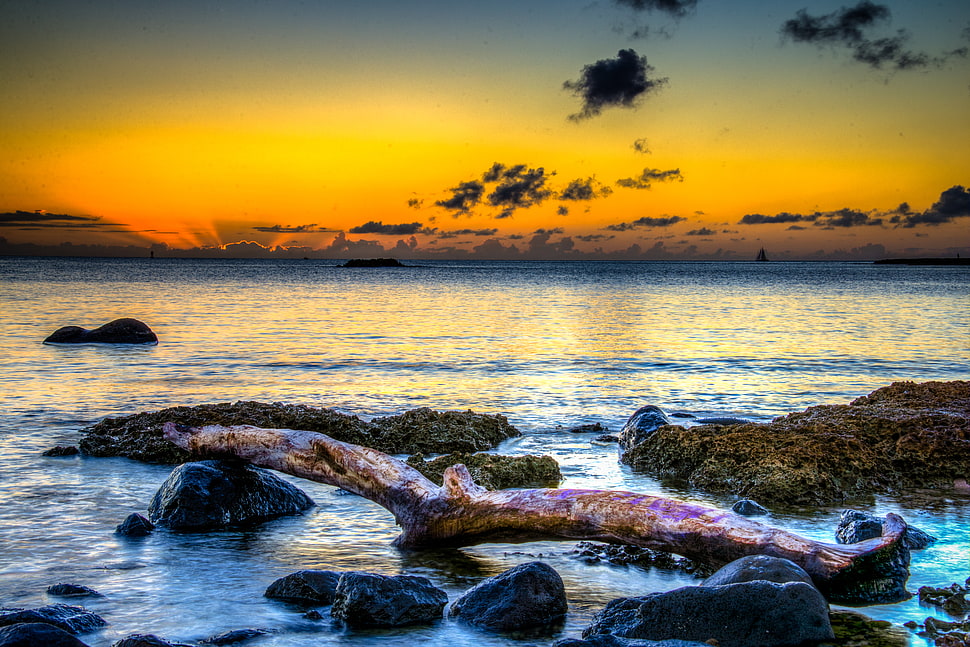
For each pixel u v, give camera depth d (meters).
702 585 7.02
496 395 21.56
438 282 127.94
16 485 11.97
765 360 29.50
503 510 8.77
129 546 9.34
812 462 12.27
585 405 20.11
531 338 37.31
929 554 8.98
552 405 20.08
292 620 7.19
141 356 29.48
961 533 9.91
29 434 15.55
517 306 63.44
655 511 8.11
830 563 7.38
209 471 10.67
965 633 6.64
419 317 50.34
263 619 7.21
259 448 10.64
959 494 12.01
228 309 56.12
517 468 12.76
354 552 9.26
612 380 24.47
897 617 7.14
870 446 13.50
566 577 8.42
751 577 6.93
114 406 19.06
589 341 36.06
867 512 10.96
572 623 7.16
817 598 6.67
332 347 33.00
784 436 13.62
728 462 12.77
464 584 8.26
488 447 15.29
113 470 12.92
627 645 6.15
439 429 15.62
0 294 70.25
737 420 16.80
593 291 95.25
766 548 7.57
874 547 7.47
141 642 6.06
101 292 76.19
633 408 19.69
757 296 82.19
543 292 92.00
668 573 8.54
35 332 37.59
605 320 48.69
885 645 6.53
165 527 10.11
